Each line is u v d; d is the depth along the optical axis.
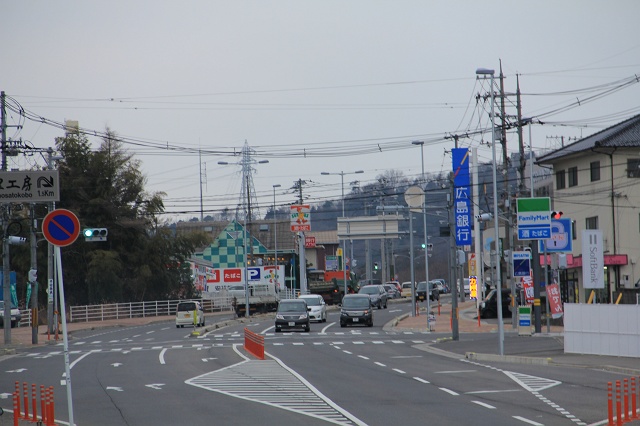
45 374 60.72
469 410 37.47
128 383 52.62
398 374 54.94
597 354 65.31
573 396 42.12
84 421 36.75
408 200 134.62
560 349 71.31
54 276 114.94
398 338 94.50
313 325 125.12
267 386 48.75
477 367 59.31
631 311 63.00
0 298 137.50
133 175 175.25
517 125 108.69
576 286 133.25
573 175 133.25
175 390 47.88
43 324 150.12
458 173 130.50
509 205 106.81
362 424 33.78
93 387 50.84
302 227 170.50
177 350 80.94
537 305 93.06
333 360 66.69
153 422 35.81
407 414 36.47
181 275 189.75
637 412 36.16
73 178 169.38
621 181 124.69
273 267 190.88
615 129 131.50
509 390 44.97
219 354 74.25
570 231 94.62
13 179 38.69
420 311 156.25
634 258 123.25
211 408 39.78
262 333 106.62
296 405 40.22
